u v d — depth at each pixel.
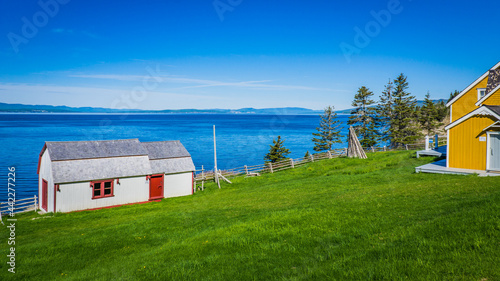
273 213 15.55
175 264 10.18
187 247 11.87
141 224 17.28
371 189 19.61
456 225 9.66
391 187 19.42
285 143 102.38
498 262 7.16
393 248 8.84
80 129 144.50
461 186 16.61
